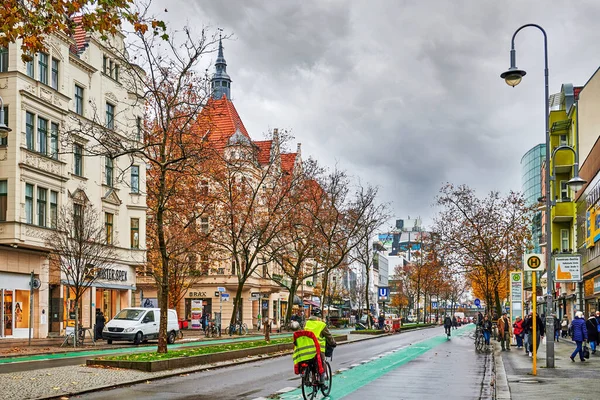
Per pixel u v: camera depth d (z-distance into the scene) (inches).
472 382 732.7
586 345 1083.3
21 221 1449.3
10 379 657.0
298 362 558.3
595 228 1667.1
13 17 505.0
